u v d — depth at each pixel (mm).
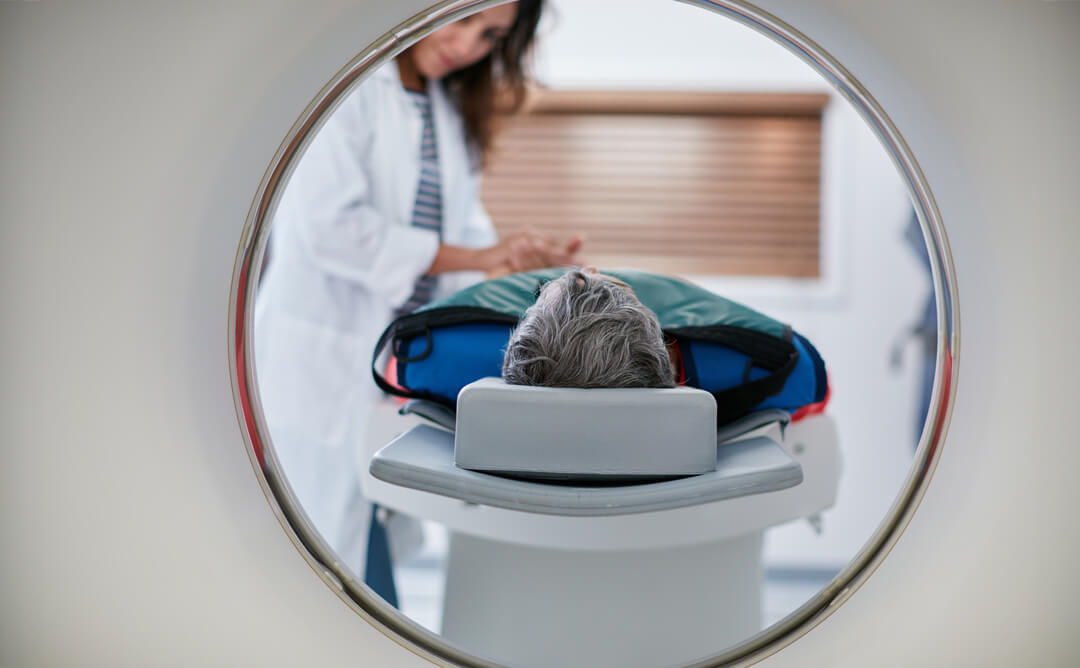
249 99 992
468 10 928
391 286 1632
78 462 1007
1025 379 992
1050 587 993
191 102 991
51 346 1002
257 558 1007
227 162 995
